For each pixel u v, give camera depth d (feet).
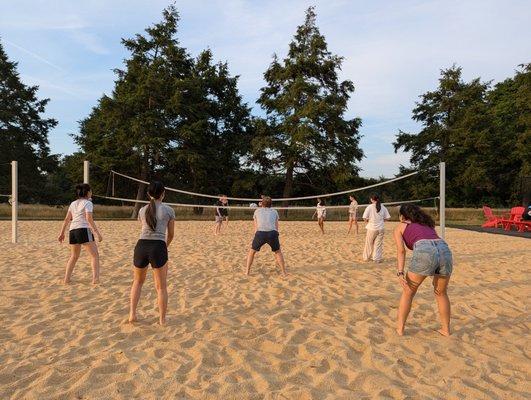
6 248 30.35
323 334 12.57
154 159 90.53
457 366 10.43
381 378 9.54
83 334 12.30
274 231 21.57
